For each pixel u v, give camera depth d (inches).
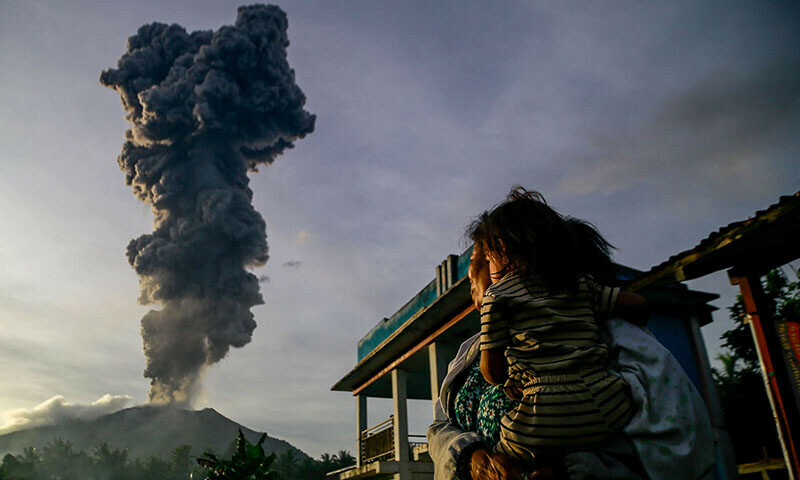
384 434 517.3
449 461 47.8
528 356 46.0
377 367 548.4
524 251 48.4
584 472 39.1
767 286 400.8
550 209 51.2
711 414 261.4
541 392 43.2
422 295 496.4
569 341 44.7
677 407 41.7
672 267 189.6
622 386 42.8
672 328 276.4
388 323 561.9
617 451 40.6
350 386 624.4
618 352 45.9
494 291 49.6
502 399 48.7
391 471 467.8
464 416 54.0
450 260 455.5
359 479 556.1
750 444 459.8
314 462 3198.8
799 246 169.6
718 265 185.8
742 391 481.4
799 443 161.3
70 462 7440.9
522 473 42.6
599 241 52.4
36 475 6461.6
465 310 383.9
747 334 476.1
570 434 41.1
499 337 48.3
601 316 47.9
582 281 47.9
